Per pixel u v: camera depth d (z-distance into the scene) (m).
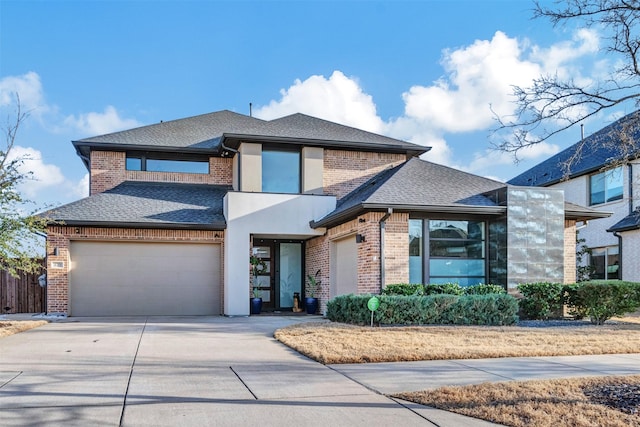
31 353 9.06
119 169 20.03
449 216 15.38
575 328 12.23
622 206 20.64
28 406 5.65
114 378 7.07
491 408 5.58
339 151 19.78
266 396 6.19
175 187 20.55
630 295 13.75
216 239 18.23
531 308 14.38
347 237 16.97
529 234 15.05
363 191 17.98
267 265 20.16
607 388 6.38
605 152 21.72
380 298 12.40
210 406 5.73
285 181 19.19
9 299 18.42
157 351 9.34
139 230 17.61
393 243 14.66
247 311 17.61
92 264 17.53
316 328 11.87
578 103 6.98
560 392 6.21
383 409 5.67
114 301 17.59
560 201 15.44
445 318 12.73
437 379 7.09
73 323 14.45
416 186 16.02
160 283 18.02
